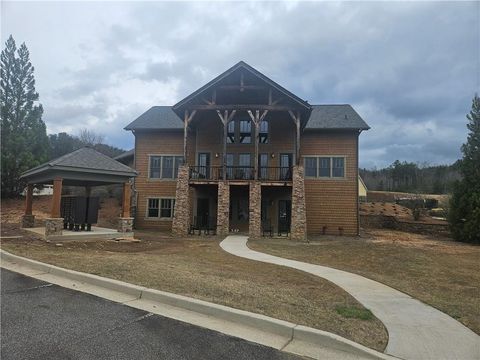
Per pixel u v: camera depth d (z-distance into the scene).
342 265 10.15
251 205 18.20
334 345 4.11
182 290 5.89
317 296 6.32
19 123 26.59
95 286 6.36
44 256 8.88
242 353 3.82
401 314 5.46
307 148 21.86
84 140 54.94
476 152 19.11
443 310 5.77
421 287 7.54
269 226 20.53
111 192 30.86
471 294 7.02
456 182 19.61
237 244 14.30
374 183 61.56
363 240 17.81
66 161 12.92
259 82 19.03
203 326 4.57
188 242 14.62
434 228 22.05
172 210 22.67
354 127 21.23
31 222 16.23
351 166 21.52
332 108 24.38
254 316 4.71
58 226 12.45
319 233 21.28
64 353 3.61
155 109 25.73
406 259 11.32
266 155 21.70
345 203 21.33
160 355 3.66
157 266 8.05
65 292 5.89
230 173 21.64
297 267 9.38
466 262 11.21
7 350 3.64
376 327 4.79
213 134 22.16
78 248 11.02
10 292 5.80
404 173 60.12
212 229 21.00
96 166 13.68
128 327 4.40
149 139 23.33
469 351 4.10
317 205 21.50
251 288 6.42
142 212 22.81
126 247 12.02
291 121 21.61
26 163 25.89
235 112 20.05
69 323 4.46
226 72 18.55
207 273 7.63
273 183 18.42
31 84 27.44
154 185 22.94
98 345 3.84
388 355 3.91
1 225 17.41
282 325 4.46
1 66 26.73
